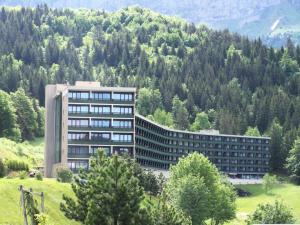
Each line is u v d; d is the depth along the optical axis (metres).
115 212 106.62
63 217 143.88
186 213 190.75
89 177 111.31
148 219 108.75
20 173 187.00
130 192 107.94
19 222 132.12
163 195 134.75
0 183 148.50
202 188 196.00
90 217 105.12
